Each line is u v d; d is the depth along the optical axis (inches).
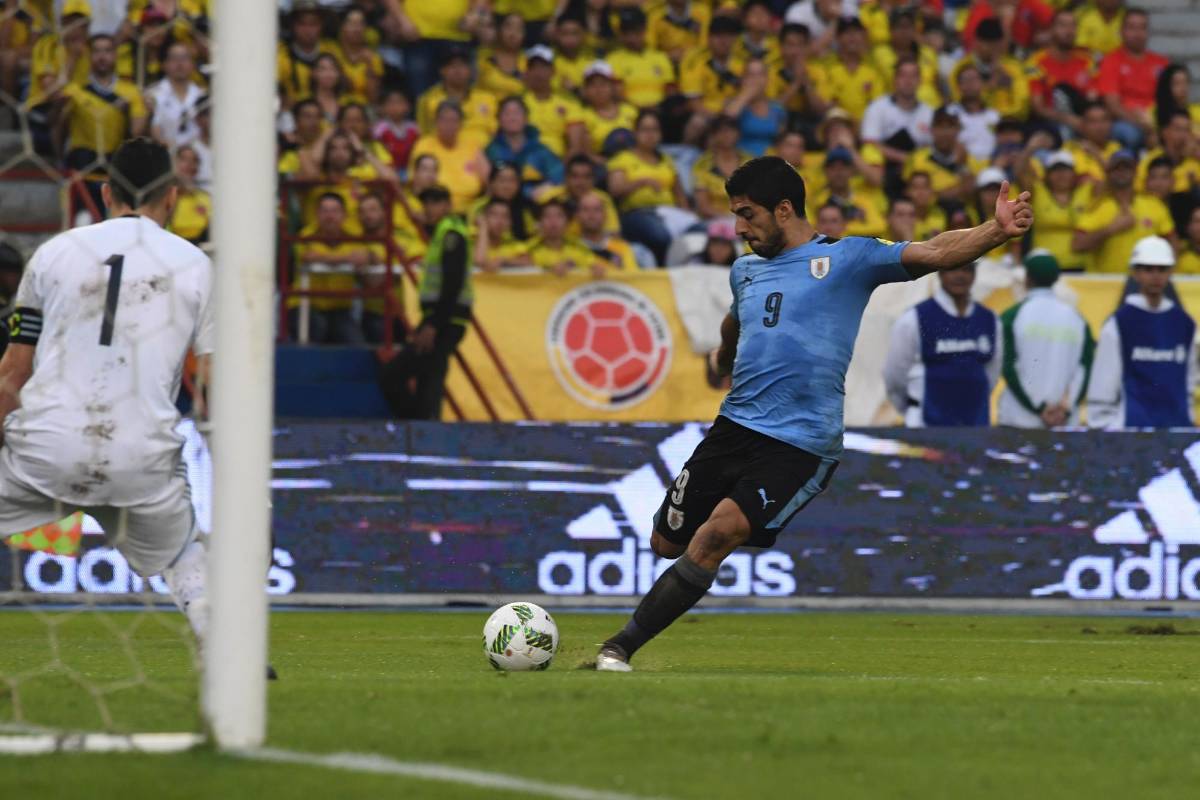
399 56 2219.5
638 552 1574.8
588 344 1878.7
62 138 1921.8
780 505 875.4
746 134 2192.4
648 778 492.1
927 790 487.8
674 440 1579.7
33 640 1155.3
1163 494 1599.4
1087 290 1892.2
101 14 1958.7
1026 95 2336.4
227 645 525.0
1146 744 595.8
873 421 1865.2
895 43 2301.9
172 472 746.8
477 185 2082.9
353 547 1562.5
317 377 1851.6
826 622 1434.5
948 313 1692.9
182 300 745.0
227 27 519.2
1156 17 2625.5
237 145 516.7
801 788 483.2
